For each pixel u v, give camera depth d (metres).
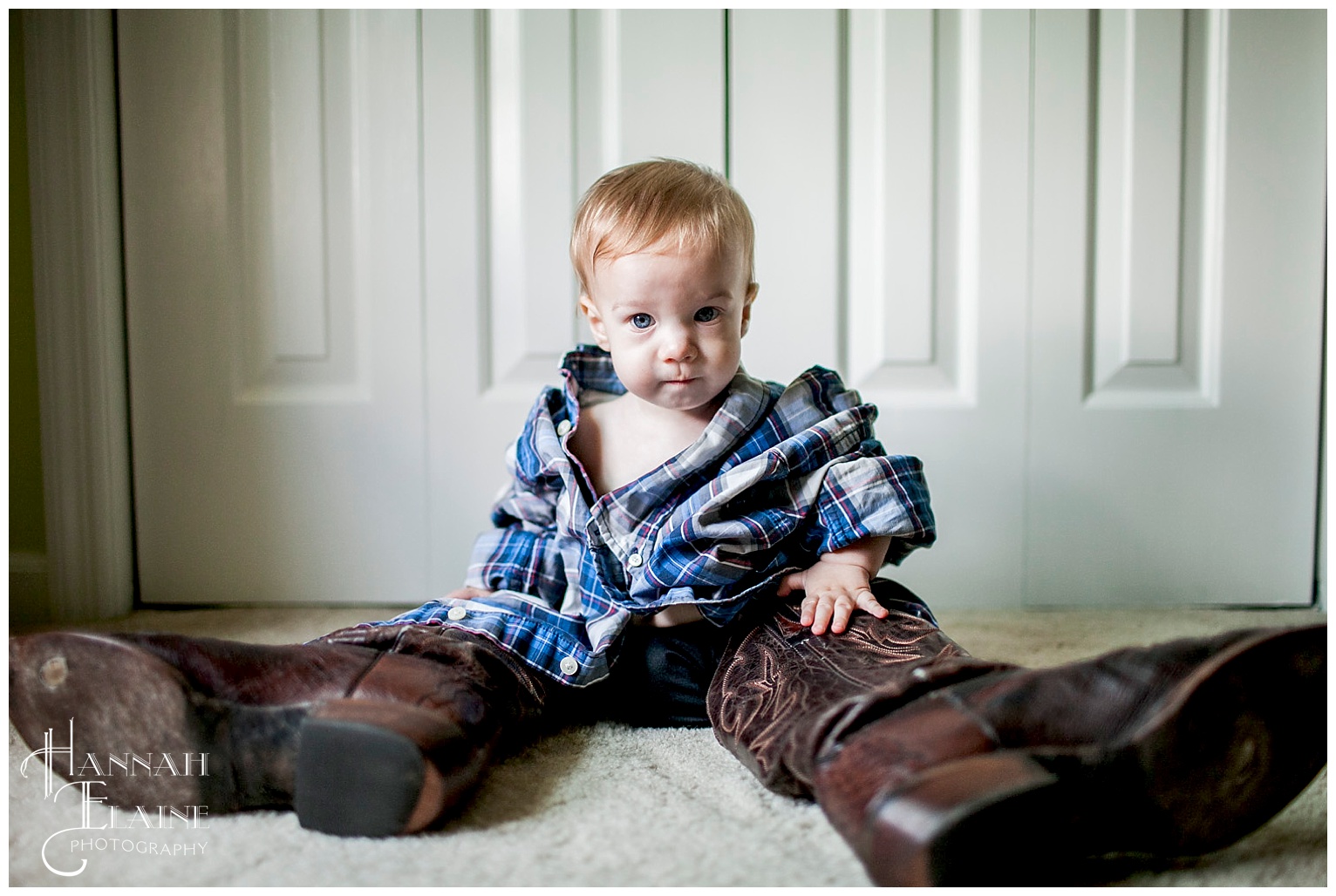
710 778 0.68
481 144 1.21
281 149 1.21
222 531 1.24
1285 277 1.19
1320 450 1.21
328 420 1.23
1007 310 1.20
